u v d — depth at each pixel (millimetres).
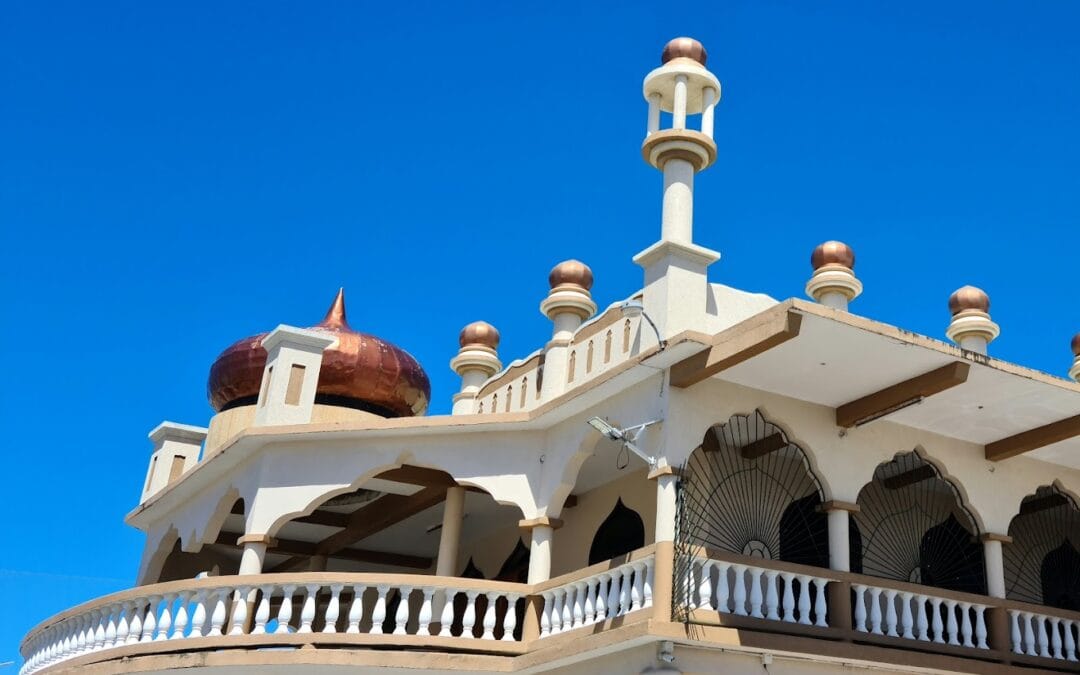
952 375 12469
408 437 15406
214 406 20922
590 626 12766
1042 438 14227
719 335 12289
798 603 13383
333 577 14219
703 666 11898
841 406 13758
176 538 19359
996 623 13930
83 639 15797
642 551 12312
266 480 15883
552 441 14609
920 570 16203
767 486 15148
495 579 18516
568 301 16078
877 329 11938
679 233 13625
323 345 17281
